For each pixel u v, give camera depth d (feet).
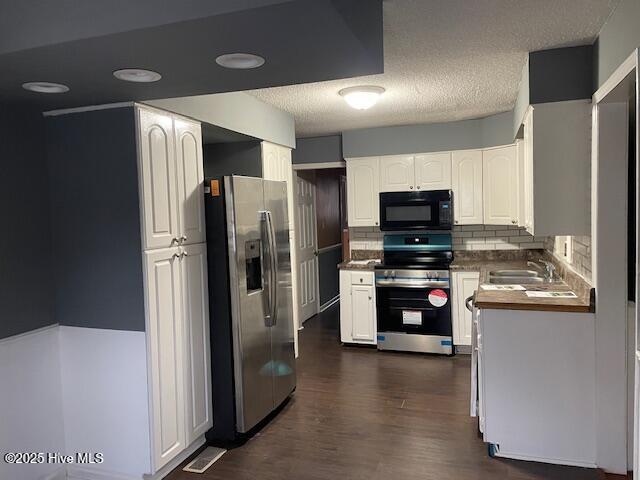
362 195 17.60
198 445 10.03
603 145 8.48
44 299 8.83
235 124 11.27
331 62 6.39
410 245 17.47
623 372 8.66
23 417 8.41
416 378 13.70
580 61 8.95
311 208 21.79
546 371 9.04
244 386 10.12
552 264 13.97
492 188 15.69
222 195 9.96
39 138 8.75
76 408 9.10
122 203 8.46
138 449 8.70
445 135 16.44
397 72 10.23
